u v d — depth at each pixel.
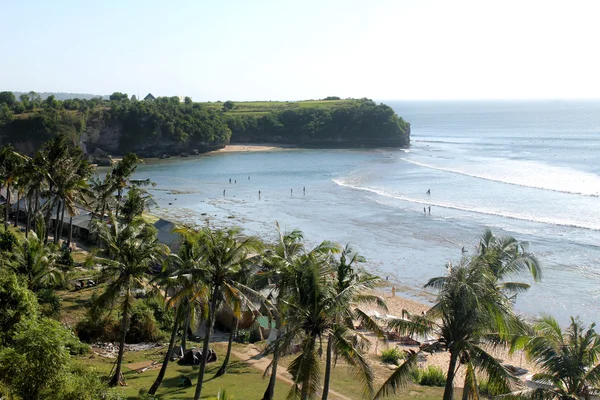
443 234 78.56
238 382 34.41
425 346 23.98
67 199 60.75
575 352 21.66
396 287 58.44
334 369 37.66
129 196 60.12
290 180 132.62
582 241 72.25
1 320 26.94
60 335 20.59
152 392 31.25
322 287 24.17
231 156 191.25
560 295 54.22
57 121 168.38
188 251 31.05
